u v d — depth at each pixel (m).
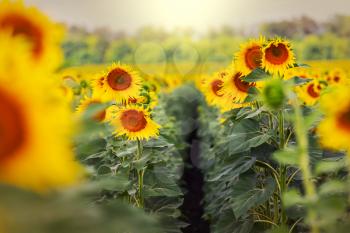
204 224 9.05
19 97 1.16
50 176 1.16
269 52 3.94
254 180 4.15
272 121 4.41
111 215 1.30
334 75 9.45
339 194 2.58
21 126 1.16
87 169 1.51
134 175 5.49
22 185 1.16
